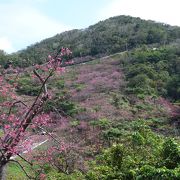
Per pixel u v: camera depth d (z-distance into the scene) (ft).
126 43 304.50
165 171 40.65
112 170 49.70
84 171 77.87
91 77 214.69
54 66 48.42
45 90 48.24
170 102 177.27
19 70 52.90
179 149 45.29
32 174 71.77
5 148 45.98
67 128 119.96
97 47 306.55
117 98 172.86
